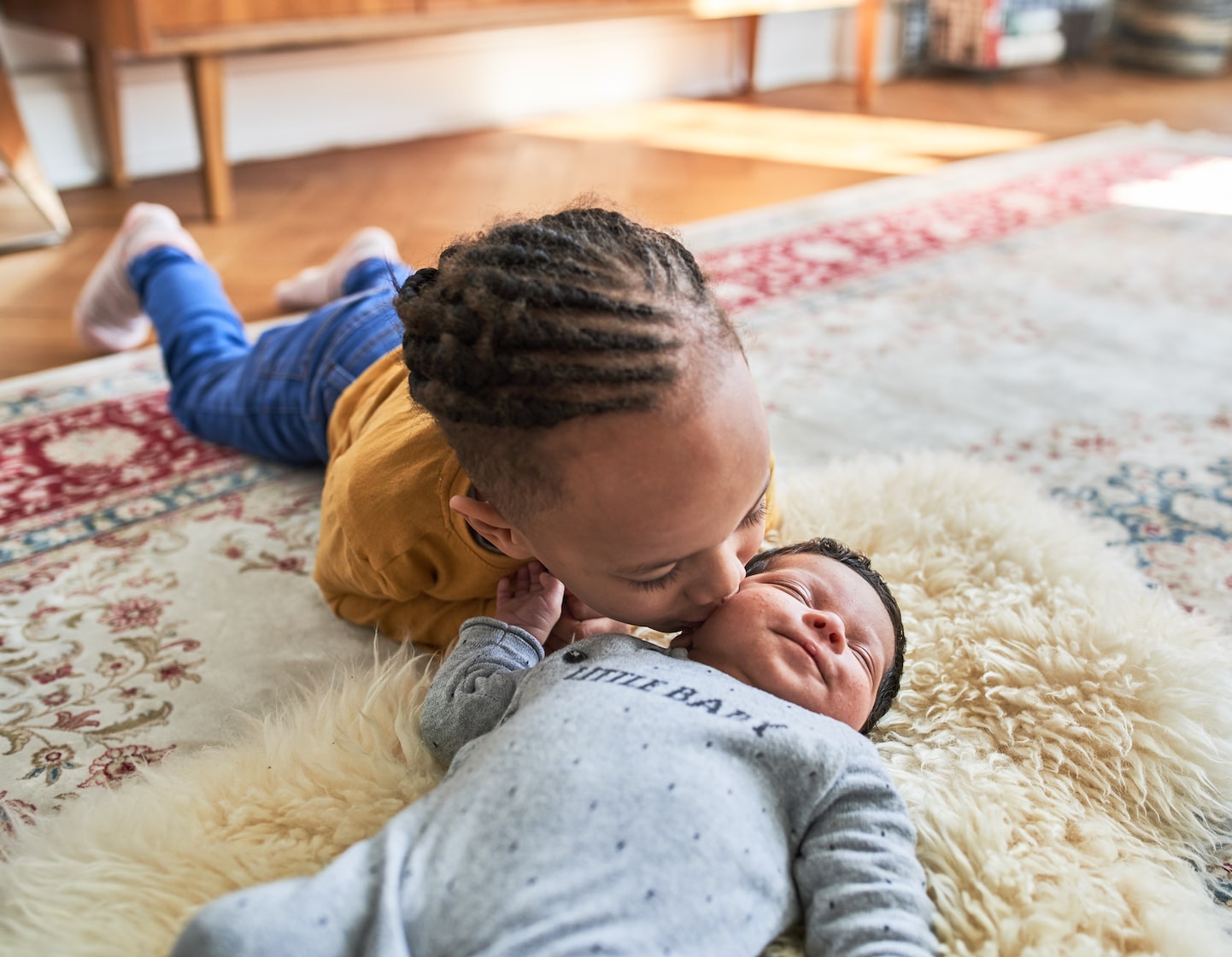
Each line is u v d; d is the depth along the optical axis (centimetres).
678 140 300
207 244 211
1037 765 82
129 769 86
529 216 78
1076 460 135
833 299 185
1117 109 339
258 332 167
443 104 312
